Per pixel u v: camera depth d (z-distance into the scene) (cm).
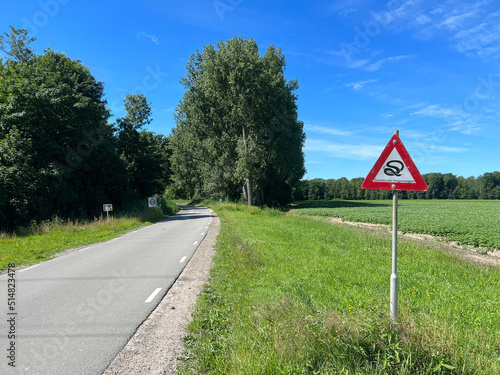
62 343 400
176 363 350
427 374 278
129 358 362
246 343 354
